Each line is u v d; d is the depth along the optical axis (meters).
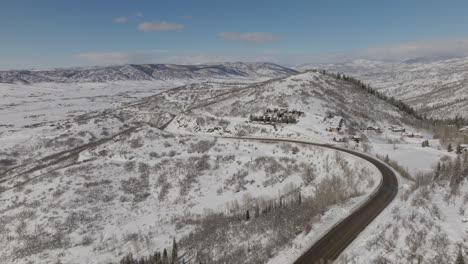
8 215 83.38
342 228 51.75
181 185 101.25
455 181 58.47
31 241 72.62
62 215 81.38
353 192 70.00
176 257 56.00
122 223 82.50
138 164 112.25
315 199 68.81
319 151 104.25
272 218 63.78
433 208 49.50
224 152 117.56
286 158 105.81
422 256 37.47
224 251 55.03
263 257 47.34
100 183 98.25
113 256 64.69
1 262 67.31
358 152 100.38
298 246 47.78
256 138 130.88
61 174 101.31
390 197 63.69
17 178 115.88
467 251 36.56
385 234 45.12
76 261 63.41
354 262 40.34
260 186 95.50
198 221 78.62
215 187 100.06
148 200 95.50
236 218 71.81
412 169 80.56
